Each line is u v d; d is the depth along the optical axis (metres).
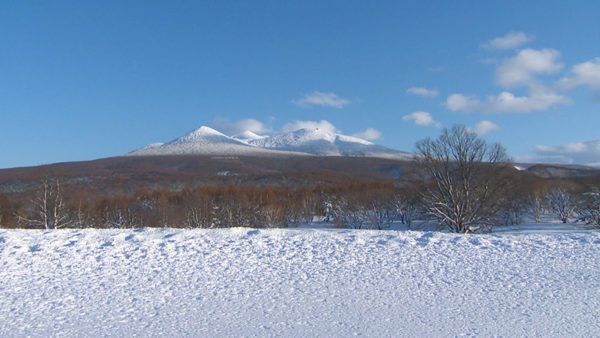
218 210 51.34
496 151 32.41
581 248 15.29
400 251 15.27
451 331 8.67
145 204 58.41
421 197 34.88
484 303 10.42
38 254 14.49
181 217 52.06
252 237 17.02
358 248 15.65
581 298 10.66
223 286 11.84
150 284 11.98
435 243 16.19
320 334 8.53
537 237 16.89
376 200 51.91
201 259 14.36
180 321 9.27
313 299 10.79
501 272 13.00
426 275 12.81
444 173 32.25
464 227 31.19
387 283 12.10
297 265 13.81
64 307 10.13
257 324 9.09
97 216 49.03
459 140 32.09
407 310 9.96
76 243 15.79
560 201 47.09
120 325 9.02
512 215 43.72
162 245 15.80
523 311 9.82
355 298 10.87
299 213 56.75
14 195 52.88
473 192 31.61
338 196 60.44
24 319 9.34
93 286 11.73
